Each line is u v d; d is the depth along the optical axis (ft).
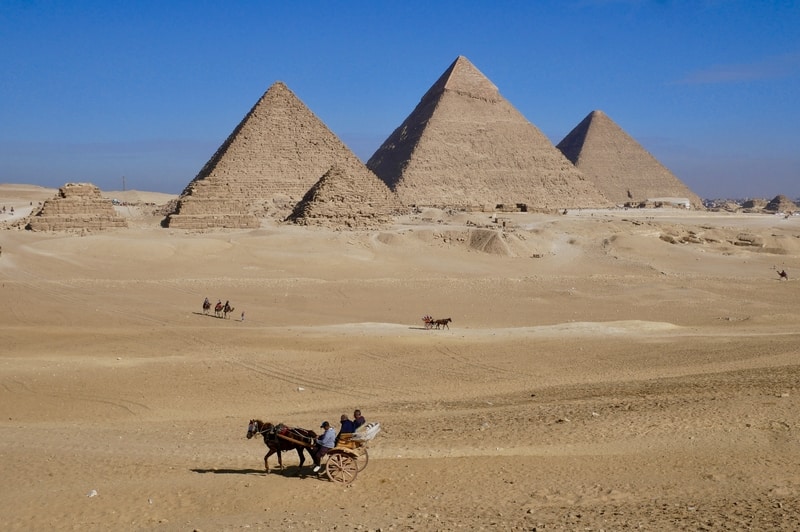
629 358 157.79
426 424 98.43
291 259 383.45
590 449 79.05
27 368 145.18
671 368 144.46
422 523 57.88
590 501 62.39
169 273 337.52
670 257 454.81
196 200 502.38
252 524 59.31
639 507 60.23
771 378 115.75
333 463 70.49
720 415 89.76
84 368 146.00
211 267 356.59
